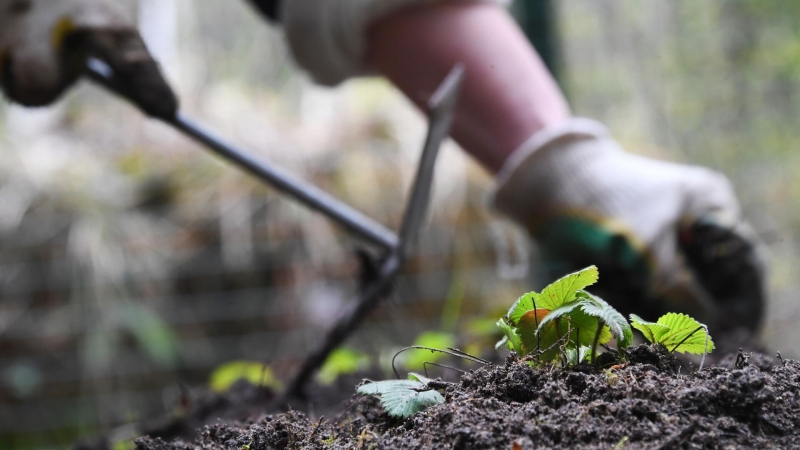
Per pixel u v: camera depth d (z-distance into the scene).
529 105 1.14
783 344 1.72
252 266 1.80
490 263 1.80
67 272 1.77
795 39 2.23
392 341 1.76
